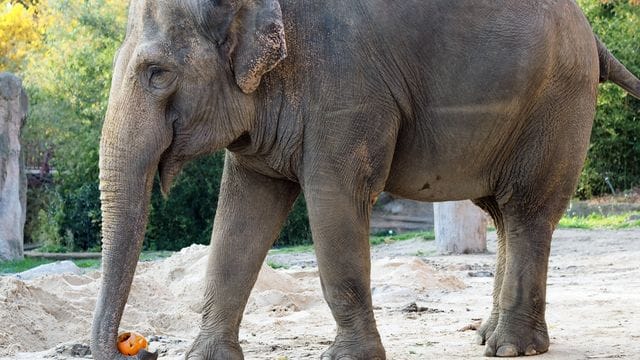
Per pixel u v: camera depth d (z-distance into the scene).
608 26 36.78
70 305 10.10
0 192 25.33
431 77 7.49
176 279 13.69
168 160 6.89
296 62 7.03
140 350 5.95
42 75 37.97
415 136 7.59
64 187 36.50
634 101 36.75
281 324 10.81
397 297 13.56
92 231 35.53
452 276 15.36
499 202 8.29
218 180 34.41
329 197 7.07
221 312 7.57
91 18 37.84
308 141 7.07
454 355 8.29
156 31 6.71
